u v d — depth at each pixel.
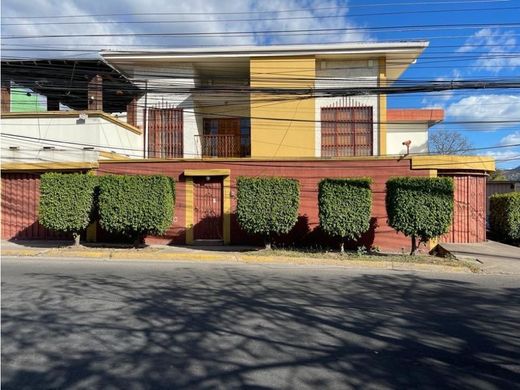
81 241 17.67
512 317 7.34
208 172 17.48
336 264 13.53
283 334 6.15
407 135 28.88
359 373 4.89
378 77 20.67
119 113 27.53
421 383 4.66
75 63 20.89
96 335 5.96
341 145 20.38
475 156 17.36
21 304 7.51
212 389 4.40
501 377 4.86
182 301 7.90
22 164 18.20
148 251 15.14
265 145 20.39
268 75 20.61
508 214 18.12
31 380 4.57
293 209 14.83
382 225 16.66
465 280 11.16
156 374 4.74
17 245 16.55
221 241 17.52
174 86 21.77
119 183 15.14
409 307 7.90
